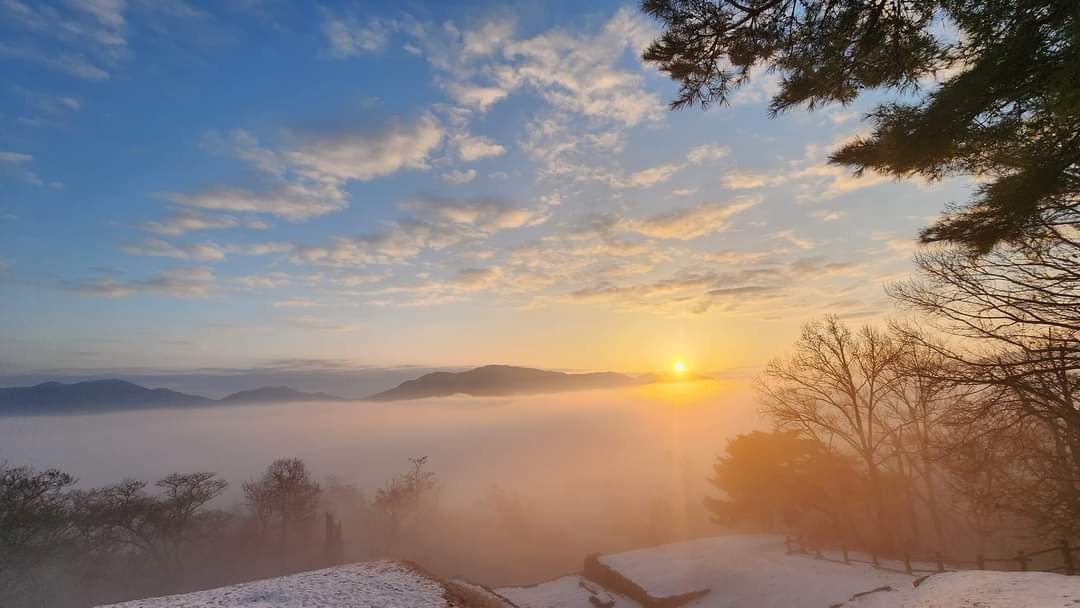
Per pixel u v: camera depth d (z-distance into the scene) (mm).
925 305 17062
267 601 8234
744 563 29516
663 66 9281
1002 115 9195
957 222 10727
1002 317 14867
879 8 8281
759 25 8695
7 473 40438
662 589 28500
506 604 11227
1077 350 12367
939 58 9172
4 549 37906
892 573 22672
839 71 9398
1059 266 13180
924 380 16422
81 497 45844
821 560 27844
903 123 9508
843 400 35281
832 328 34500
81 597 44688
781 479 41125
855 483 36469
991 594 8195
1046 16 7414
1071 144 8539
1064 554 17219
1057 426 14977
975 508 25594
